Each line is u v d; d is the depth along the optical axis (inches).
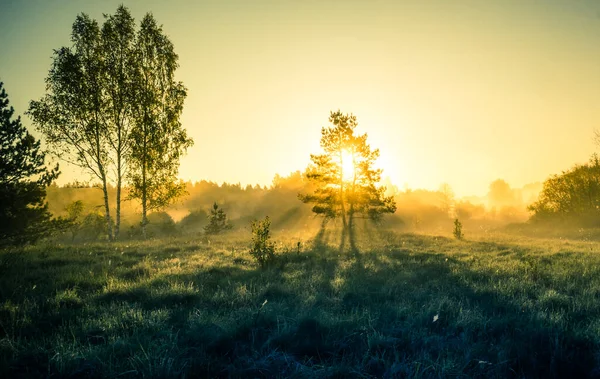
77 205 1283.2
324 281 301.4
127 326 188.4
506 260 438.3
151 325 188.2
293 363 149.1
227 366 145.6
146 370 136.5
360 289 269.4
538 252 519.5
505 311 219.6
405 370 140.0
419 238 798.5
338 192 1135.0
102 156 843.4
